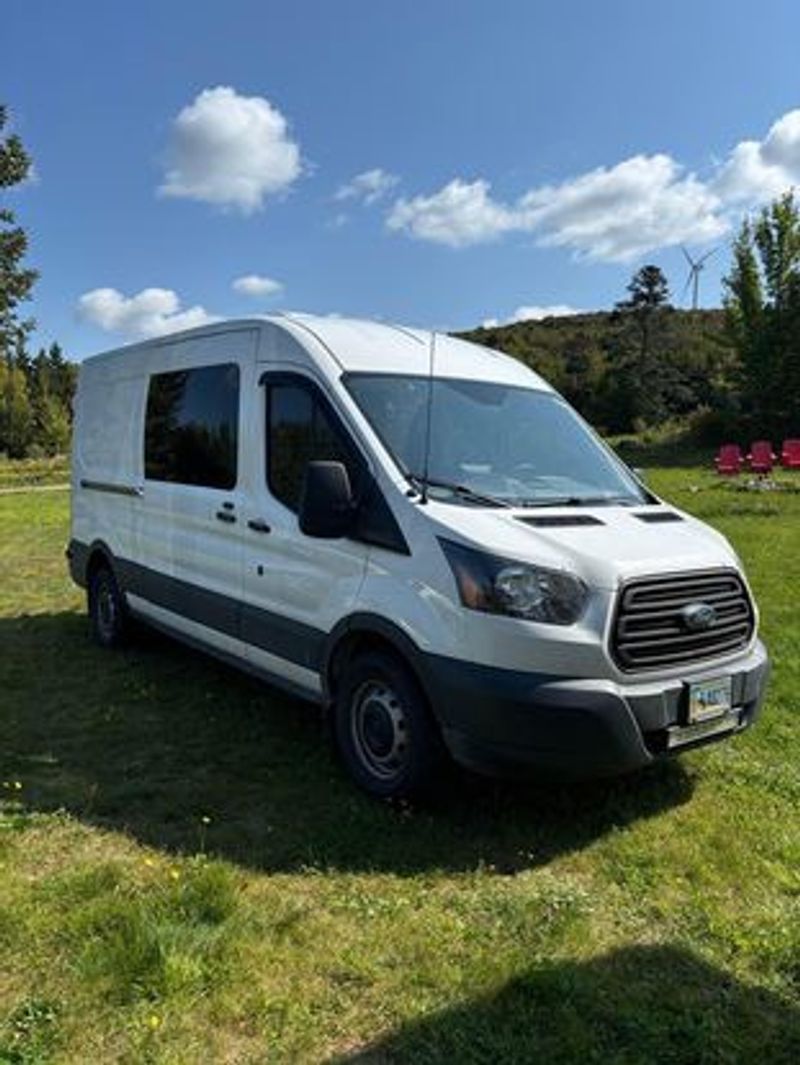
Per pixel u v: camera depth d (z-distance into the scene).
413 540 4.32
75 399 8.59
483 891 3.79
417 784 4.37
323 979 3.17
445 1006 3.03
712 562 4.40
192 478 6.27
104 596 7.84
